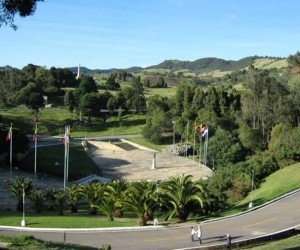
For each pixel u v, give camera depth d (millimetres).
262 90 122938
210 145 100625
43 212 55250
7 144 91938
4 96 167000
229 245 36250
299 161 71812
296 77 136000
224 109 137625
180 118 133000
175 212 47656
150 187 47312
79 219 47312
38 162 97000
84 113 155250
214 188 60656
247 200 55688
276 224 44125
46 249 21047
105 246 24984
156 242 38531
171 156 113312
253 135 109000
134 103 165250
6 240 22047
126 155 114562
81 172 91375
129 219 49844
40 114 159125
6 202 62031
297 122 117250
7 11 19406
